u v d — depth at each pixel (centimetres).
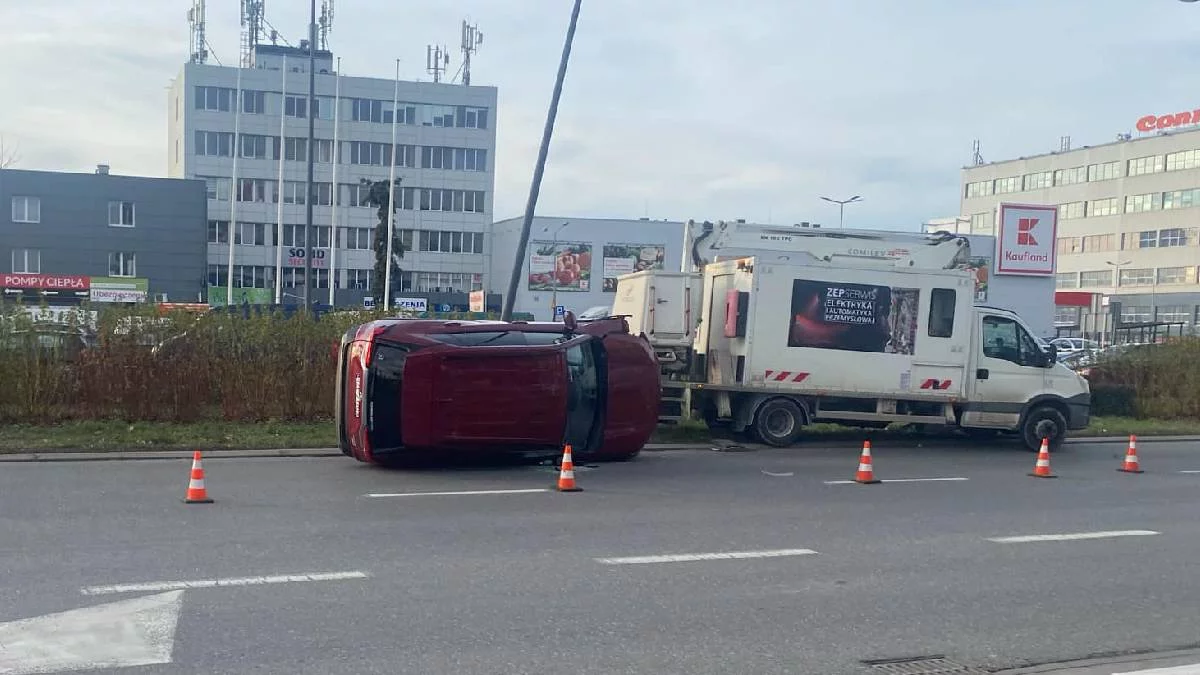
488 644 592
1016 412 1717
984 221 9862
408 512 1003
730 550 864
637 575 767
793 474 1361
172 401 1681
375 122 7338
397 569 763
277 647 574
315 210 7194
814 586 752
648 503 1092
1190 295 7756
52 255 6062
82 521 917
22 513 952
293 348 1766
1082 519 1069
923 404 1708
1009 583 781
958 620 677
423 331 1305
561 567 786
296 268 7150
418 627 620
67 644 569
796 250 1925
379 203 6209
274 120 7100
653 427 1443
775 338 1645
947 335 1688
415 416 1273
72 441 1448
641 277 1725
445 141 7500
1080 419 1736
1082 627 668
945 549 898
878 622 667
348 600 674
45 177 6031
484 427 1299
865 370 1664
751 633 633
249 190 7075
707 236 1911
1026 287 5347
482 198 7612
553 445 1338
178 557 781
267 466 1326
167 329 1714
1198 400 2322
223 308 1861
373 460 1300
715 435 1783
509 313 1973
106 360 1658
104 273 6172
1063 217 9019
